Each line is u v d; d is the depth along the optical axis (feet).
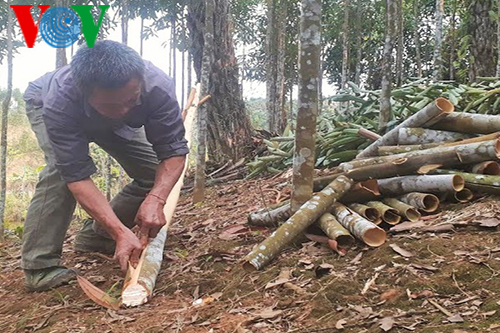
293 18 34.68
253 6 37.27
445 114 11.32
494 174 10.52
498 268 7.56
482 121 11.04
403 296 7.38
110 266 11.70
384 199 10.83
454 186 10.00
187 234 13.12
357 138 15.90
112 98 8.25
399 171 10.49
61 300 9.96
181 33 31.09
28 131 57.52
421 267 7.96
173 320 8.09
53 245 10.78
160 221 9.52
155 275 9.63
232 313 7.94
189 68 31.76
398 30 19.69
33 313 9.50
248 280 8.98
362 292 7.71
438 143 11.32
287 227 9.68
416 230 9.36
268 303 8.07
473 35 23.25
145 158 11.79
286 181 16.99
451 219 9.50
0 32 25.77
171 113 9.55
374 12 35.04
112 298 9.14
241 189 18.12
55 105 9.03
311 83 9.96
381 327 6.65
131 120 9.52
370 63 35.78
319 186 10.98
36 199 10.76
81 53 8.21
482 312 6.64
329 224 9.70
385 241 9.12
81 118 9.24
